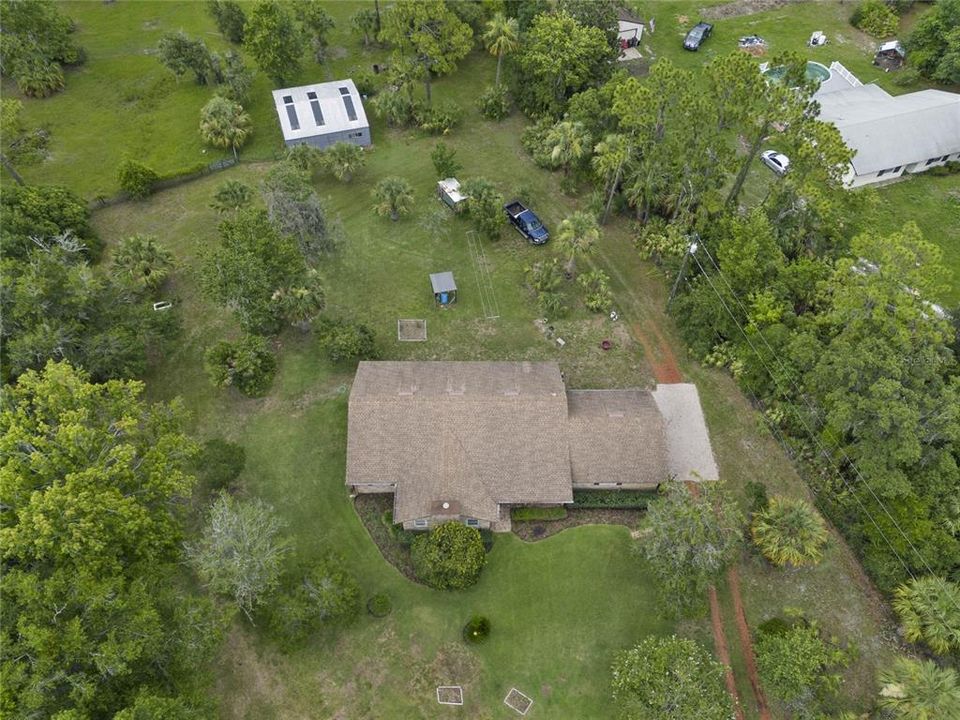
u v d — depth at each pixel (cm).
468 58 7894
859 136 6197
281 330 5119
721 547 3472
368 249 5700
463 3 7588
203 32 8106
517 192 6072
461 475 4034
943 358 3975
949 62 7062
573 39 6244
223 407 4644
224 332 5138
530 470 4084
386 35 6819
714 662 3297
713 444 4481
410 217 5972
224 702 3431
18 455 3222
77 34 8006
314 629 3559
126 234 5794
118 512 3080
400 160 6550
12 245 4691
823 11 8512
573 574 3909
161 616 3117
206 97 7131
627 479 4116
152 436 3694
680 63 7600
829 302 4575
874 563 3775
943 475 3803
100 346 4297
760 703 3466
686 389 4778
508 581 3878
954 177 6431
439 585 3738
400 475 4062
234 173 6391
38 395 3522
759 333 4491
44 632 2667
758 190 6191
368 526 4081
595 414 4225
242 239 4559
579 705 3469
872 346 3816
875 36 8112
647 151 5259
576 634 3700
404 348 5009
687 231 5362
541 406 4181
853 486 4059
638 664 3253
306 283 4697
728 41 7962
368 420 4144
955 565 3619
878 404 3634
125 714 2647
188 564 3538
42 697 2572
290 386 4756
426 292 5388
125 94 7162
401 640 3659
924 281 3853
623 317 5216
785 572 3916
